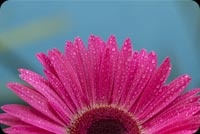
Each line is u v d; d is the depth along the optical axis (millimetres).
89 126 393
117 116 396
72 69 387
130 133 391
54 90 378
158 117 386
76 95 392
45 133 363
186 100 378
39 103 365
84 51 391
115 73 396
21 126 353
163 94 384
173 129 365
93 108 398
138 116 393
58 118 377
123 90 397
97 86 398
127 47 392
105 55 392
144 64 389
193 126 360
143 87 392
